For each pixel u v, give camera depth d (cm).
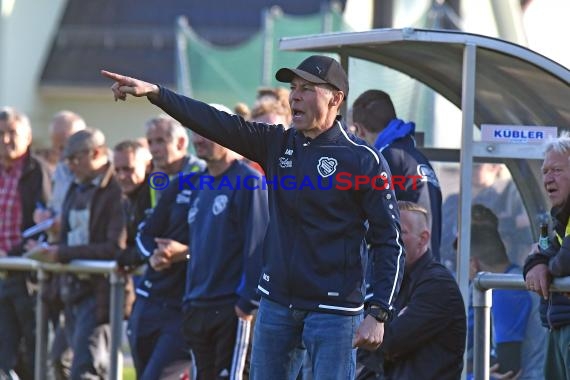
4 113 2394
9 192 2400
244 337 1795
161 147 2033
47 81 6219
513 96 1844
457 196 2053
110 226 2112
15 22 6175
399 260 1370
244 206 1806
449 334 1562
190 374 2041
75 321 2155
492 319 1844
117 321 2052
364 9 5778
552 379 1525
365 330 1350
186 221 1952
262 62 4206
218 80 4512
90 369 2127
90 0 6712
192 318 1850
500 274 1579
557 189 1472
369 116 1875
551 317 1478
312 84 1382
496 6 3753
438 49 1800
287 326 1402
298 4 6431
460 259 1712
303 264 1384
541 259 1473
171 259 1916
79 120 2742
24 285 2339
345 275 1384
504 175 1917
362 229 1397
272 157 1424
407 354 1573
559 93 1752
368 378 1638
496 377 1838
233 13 6506
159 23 6538
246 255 1784
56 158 2723
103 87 6109
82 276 2139
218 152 1816
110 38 6462
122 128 6153
